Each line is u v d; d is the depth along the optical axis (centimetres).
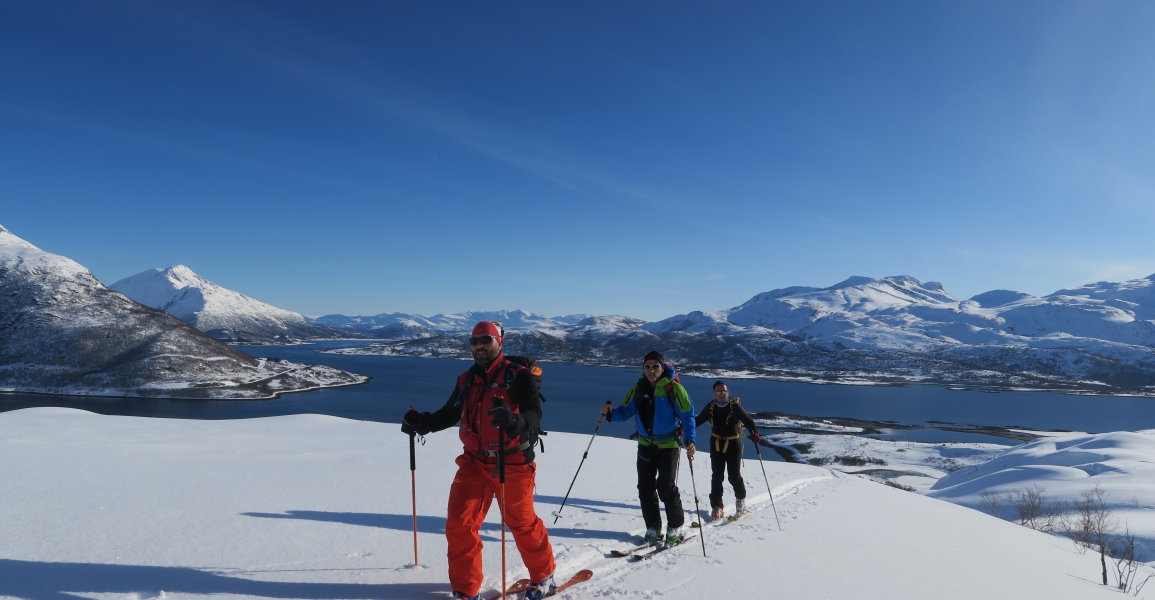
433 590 343
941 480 3591
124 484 604
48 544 388
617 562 436
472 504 331
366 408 9031
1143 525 1711
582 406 9244
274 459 823
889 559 513
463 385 349
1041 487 2398
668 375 515
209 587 324
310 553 400
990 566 552
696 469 989
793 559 476
